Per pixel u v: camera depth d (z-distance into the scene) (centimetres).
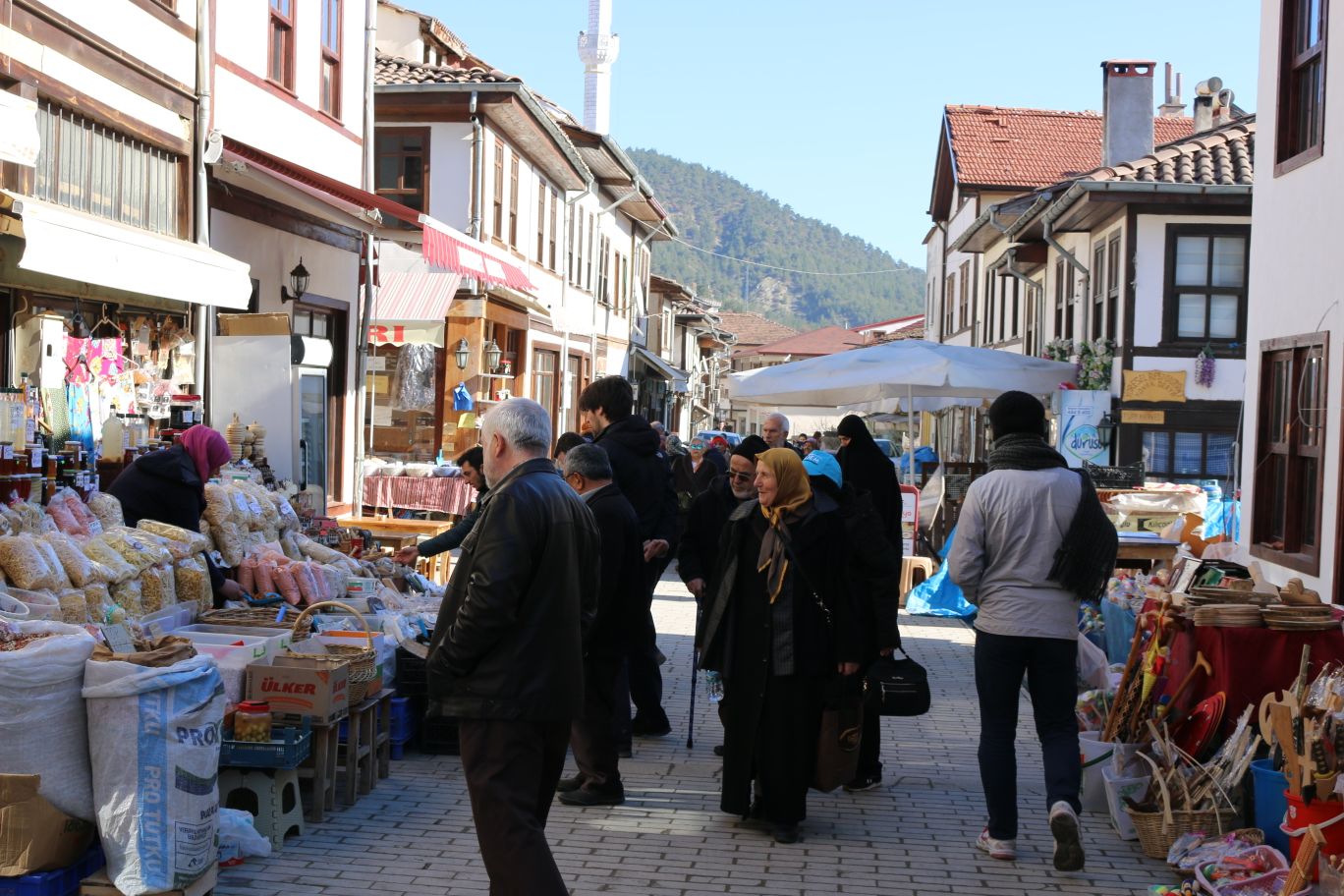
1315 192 993
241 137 1277
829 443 2414
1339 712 548
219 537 829
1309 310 999
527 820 453
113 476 947
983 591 612
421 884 545
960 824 662
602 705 673
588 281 3400
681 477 1792
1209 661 682
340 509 1590
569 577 469
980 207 3672
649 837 627
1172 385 1898
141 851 489
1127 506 1432
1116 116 2686
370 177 1695
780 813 622
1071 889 566
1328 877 512
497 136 2342
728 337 7262
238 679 625
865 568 635
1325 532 949
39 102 912
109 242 816
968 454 3434
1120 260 1945
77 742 490
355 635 713
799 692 623
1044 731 602
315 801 625
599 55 4825
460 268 1308
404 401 2120
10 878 471
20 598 605
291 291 1403
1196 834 598
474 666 457
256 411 1189
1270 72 1109
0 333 882
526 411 483
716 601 641
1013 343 3003
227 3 1234
